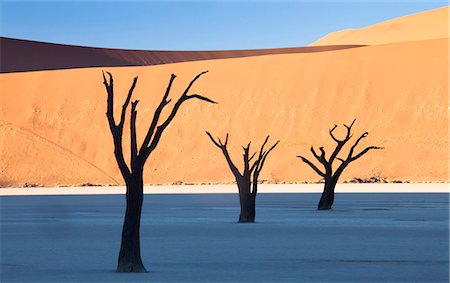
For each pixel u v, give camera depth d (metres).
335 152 46.53
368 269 19.86
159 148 118.94
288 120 120.12
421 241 27.28
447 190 79.62
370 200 58.41
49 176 112.62
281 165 107.88
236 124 121.44
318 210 46.19
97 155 120.44
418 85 120.56
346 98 121.38
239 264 21.05
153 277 18.42
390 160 105.69
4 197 71.06
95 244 26.77
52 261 21.84
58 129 125.12
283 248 25.11
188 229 32.78
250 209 36.56
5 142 118.75
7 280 17.95
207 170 111.75
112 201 59.97
